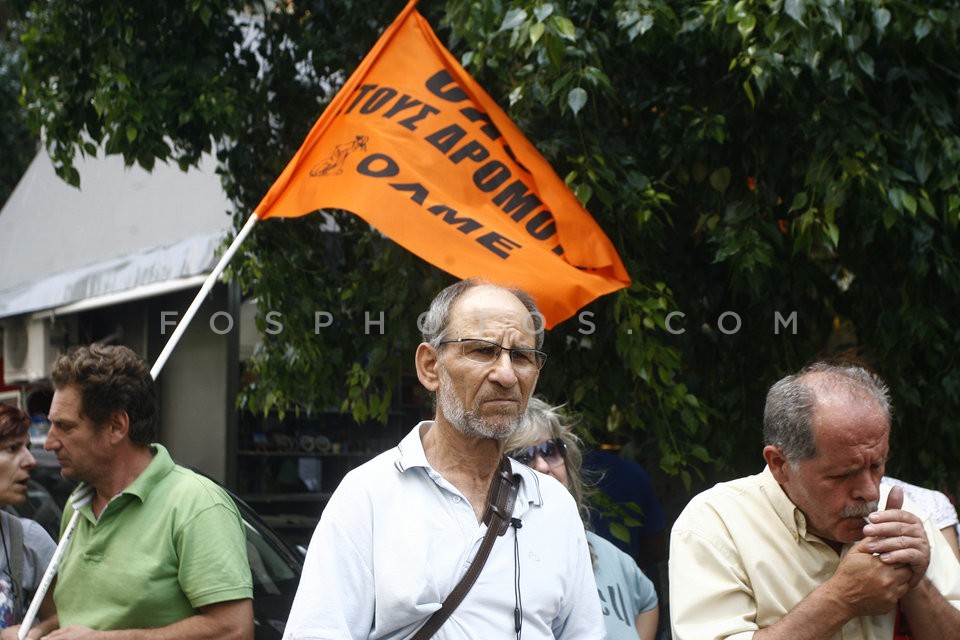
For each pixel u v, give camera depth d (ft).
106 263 29.78
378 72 14.14
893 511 8.20
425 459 8.03
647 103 15.64
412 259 16.08
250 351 27.58
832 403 8.27
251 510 15.06
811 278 15.89
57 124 16.90
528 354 8.03
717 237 14.79
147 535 9.90
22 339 34.42
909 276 15.02
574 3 14.73
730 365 16.35
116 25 16.43
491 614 7.74
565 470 10.93
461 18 14.39
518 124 15.10
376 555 7.77
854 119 14.20
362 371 16.12
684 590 8.90
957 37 14.97
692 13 14.47
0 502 11.21
